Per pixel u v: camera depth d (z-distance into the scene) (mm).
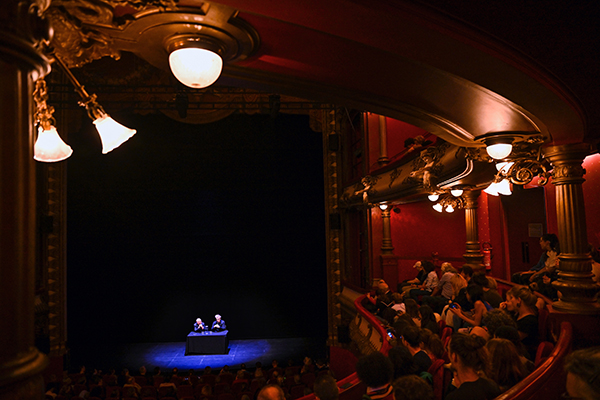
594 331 4305
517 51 2451
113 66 15438
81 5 2090
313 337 19141
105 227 17562
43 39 1499
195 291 18328
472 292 4945
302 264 18516
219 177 18203
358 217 16672
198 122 16328
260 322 18516
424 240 13992
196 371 14898
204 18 2291
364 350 10062
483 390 2398
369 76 3240
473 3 2016
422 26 2236
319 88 3492
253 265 18453
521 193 10641
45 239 15492
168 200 18000
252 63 3072
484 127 4051
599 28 2191
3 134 1369
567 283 4488
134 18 2238
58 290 15602
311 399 4504
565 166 4539
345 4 2066
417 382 2176
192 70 2459
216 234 18297
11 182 1372
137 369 15367
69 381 11531
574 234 4523
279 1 2078
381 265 13953
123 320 17656
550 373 2701
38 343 14859
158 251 17984
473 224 9242
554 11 2061
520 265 10688
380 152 13703
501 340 2953
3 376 1271
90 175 17422
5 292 1326
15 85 1416
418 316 5594
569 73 2717
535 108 3342
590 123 3809
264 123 18188
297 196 18500
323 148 17969
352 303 14906
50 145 2447
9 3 1377
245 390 10625
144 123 17844
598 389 1154
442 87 3254
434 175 6852
